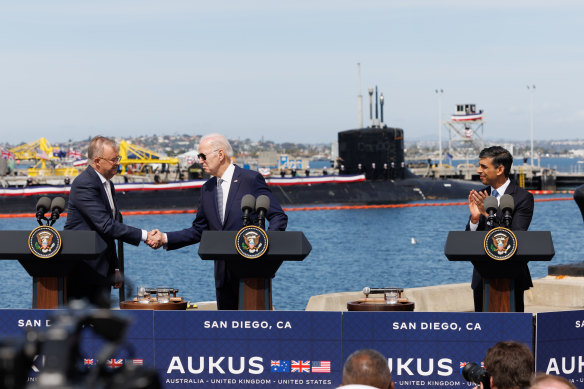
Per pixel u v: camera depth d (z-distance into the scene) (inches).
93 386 102.6
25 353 99.1
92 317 107.3
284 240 277.6
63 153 4382.4
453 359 266.4
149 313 271.0
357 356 160.2
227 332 269.9
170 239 322.0
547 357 265.9
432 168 5000.0
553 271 482.0
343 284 1553.9
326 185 3978.8
